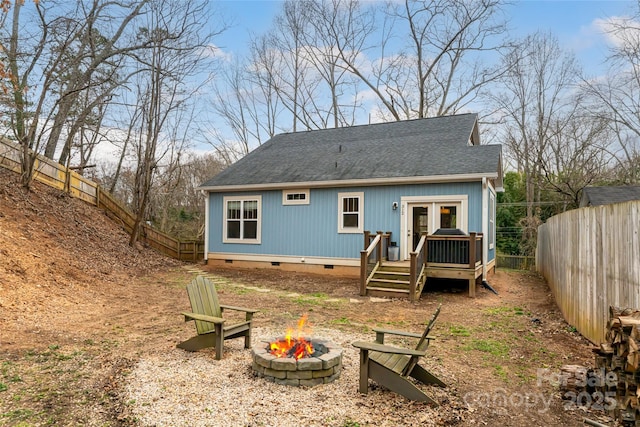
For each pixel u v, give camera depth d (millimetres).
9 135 13516
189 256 16422
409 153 13617
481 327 7043
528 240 25047
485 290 10883
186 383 4176
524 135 26797
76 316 7004
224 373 4512
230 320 7234
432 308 8648
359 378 4277
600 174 23375
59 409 3549
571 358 5312
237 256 14953
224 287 10898
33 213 11422
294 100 30531
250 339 5559
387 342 5969
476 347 5797
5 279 7539
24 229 10273
